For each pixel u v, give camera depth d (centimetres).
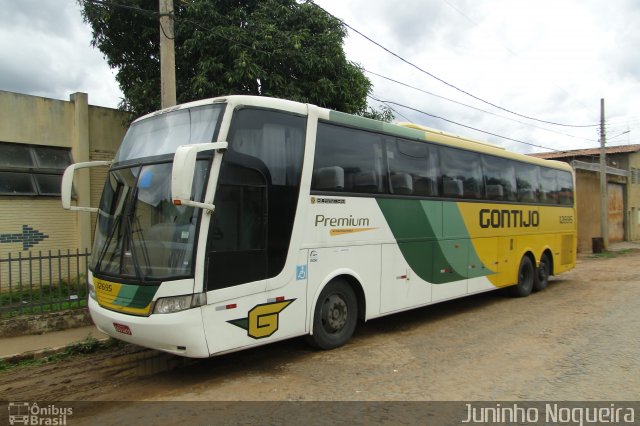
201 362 652
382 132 772
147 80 1193
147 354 690
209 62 1076
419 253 838
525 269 1184
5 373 619
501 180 1081
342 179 696
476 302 1114
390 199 779
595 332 802
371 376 584
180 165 480
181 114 604
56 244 1212
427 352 689
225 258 547
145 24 1184
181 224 533
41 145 1209
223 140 551
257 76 1101
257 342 579
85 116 1257
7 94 1145
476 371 601
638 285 1370
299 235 630
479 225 998
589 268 1830
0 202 1129
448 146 922
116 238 587
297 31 1187
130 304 537
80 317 824
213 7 1126
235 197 561
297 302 630
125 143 658
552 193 1314
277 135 613
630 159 3453
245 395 525
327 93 1190
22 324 765
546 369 607
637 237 3541
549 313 973
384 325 870
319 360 649
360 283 725
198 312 519
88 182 1258
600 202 2825
